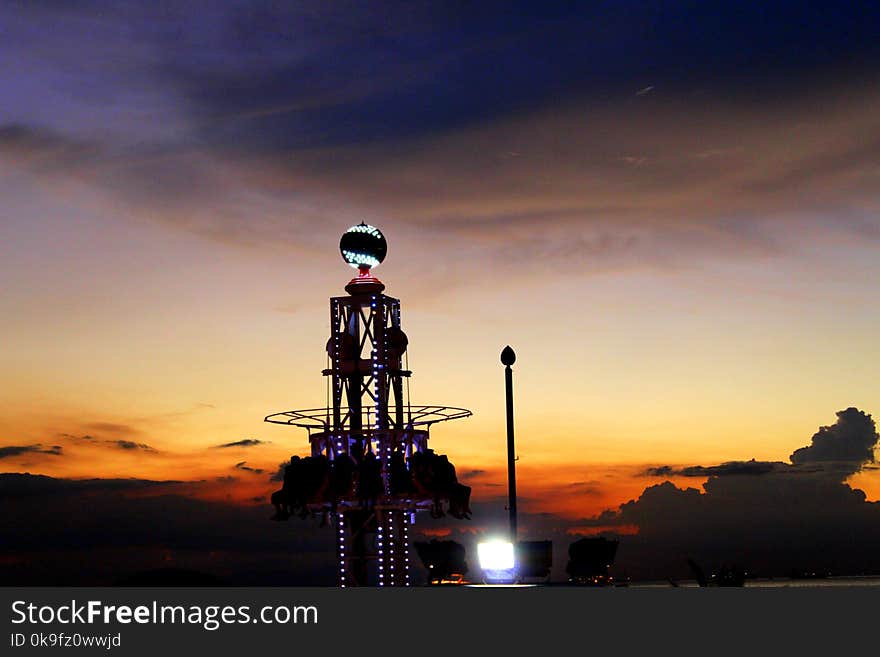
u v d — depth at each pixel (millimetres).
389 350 73250
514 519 67500
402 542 72188
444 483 71125
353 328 73312
